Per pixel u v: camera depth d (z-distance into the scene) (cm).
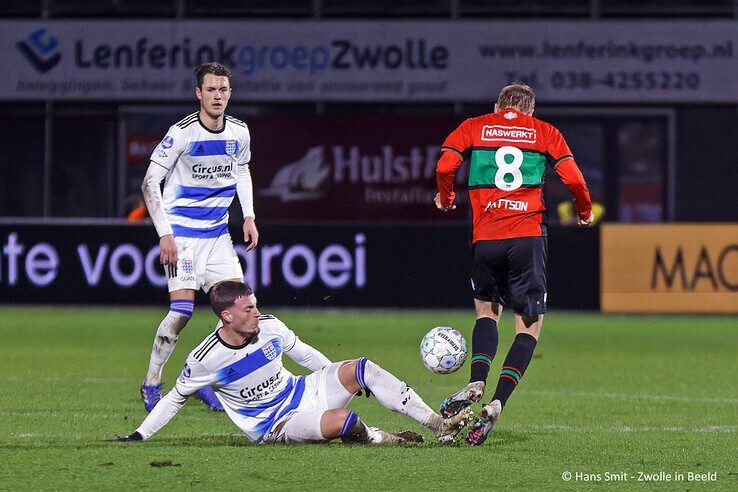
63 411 3269
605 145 8550
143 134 8562
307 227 6988
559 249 6975
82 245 7069
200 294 7069
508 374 2772
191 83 8506
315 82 8519
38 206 8581
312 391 2658
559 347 5425
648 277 6938
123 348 5116
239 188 3384
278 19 8500
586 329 6312
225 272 3338
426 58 8488
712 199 8556
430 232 7000
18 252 7112
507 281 2903
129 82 8512
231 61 8506
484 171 2878
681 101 8462
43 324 6244
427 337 2844
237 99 8519
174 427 2991
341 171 8112
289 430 2616
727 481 2356
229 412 2636
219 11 8525
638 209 8569
